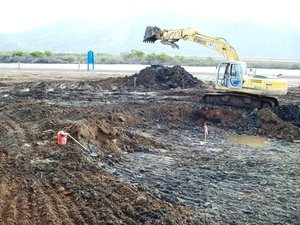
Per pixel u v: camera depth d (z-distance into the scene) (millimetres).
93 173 10570
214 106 20016
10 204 8273
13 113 16719
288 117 18641
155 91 25734
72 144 12281
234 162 13016
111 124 16031
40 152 11656
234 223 8500
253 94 20250
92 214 8023
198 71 45062
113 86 27047
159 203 8945
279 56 187250
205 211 9000
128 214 8195
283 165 12727
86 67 46906
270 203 9734
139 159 12789
